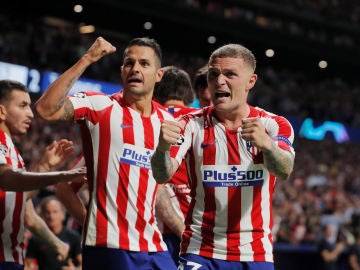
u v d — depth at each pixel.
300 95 29.42
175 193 4.14
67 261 5.51
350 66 32.53
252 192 3.14
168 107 4.25
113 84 20.97
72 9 25.02
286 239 11.43
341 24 31.11
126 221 3.30
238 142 3.14
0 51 19.33
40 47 20.75
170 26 27.09
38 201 6.43
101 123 3.33
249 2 28.30
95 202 3.31
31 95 18.59
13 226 3.65
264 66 33.34
